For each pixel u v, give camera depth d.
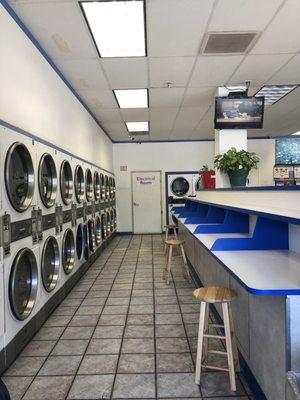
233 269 1.88
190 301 3.80
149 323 3.20
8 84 2.61
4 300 2.31
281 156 9.39
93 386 2.17
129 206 9.70
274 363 1.73
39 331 3.03
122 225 9.69
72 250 4.30
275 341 1.71
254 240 2.49
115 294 4.11
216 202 4.32
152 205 9.70
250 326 2.13
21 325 2.63
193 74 4.42
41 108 3.41
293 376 1.50
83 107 5.53
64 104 4.33
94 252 5.96
